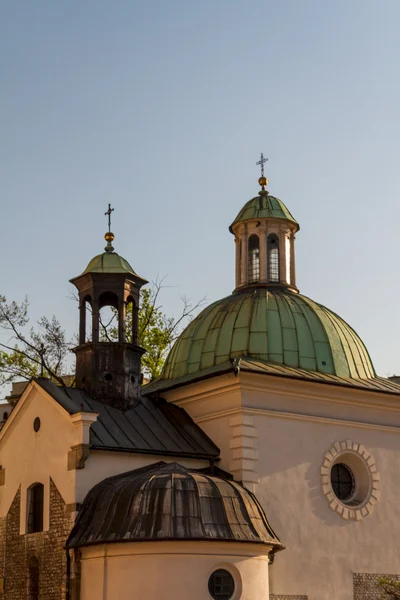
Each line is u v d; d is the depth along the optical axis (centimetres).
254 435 3070
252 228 3759
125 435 3003
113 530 2608
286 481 3098
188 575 2533
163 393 3359
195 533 2541
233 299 3588
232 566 2588
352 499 3291
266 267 3684
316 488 3161
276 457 3098
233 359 3120
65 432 2930
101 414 3059
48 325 4572
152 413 3222
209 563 2558
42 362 4366
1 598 3117
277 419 3138
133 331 3303
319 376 3272
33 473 3069
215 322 3506
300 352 3353
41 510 3022
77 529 2762
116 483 2781
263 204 3784
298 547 3055
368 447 3338
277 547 2744
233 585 2589
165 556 2538
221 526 2589
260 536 2644
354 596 3144
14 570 3078
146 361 4675
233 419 3088
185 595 2516
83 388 3180
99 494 2797
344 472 3319
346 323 3647
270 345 3338
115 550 2609
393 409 3438
